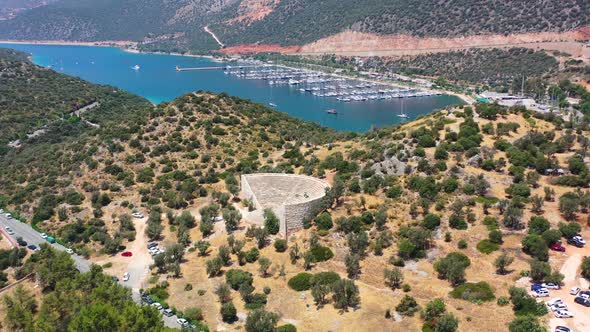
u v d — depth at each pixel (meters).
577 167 138.50
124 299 97.06
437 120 176.00
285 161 180.50
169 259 120.50
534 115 181.25
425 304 93.50
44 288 118.25
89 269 126.00
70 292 102.19
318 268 109.56
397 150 150.50
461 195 128.50
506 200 122.38
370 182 136.88
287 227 126.94
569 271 101.38
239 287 103.88
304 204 127.38
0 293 118.44
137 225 149.38
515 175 135.75
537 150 148.88
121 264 127.94
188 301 104.62
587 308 89.94
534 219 114.62
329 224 122.12
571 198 121.75
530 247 106.62
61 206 164.00
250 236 128.62
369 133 193.75
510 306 90.81
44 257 126.94
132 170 180.88
